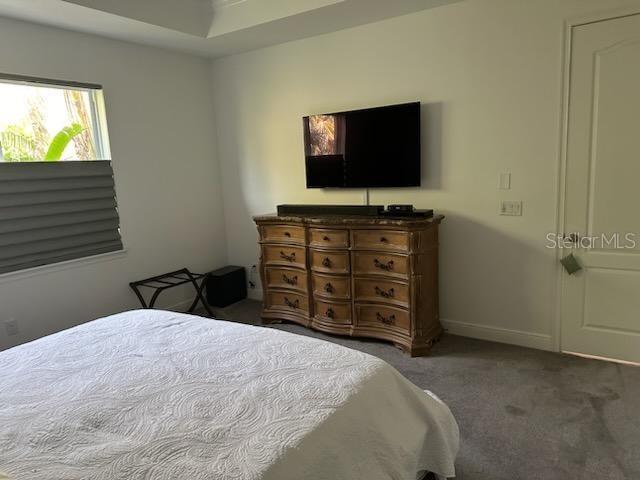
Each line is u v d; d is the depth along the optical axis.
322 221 3.26
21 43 2.96
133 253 3.74
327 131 3.61
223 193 4.53
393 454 1.40
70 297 3.32
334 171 3.65
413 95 3.28
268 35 3.55
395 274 3.07
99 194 3.45
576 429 2.18
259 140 4.15
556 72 2.76
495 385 2.62
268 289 3.77
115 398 1.44
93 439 1.24
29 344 1.92
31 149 3.14
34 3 2.64
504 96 2.95
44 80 3.08
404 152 3.30
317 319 3.51
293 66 3.80
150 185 3.84
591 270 2.86
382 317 3.21
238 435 1.22
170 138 3.98
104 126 3.47
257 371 1.58
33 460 1.16
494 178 3.07
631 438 2.09
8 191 2.94
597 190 2.76
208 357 1.72
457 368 2.85
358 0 2.89
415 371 2.83
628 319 2.79
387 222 2.98
